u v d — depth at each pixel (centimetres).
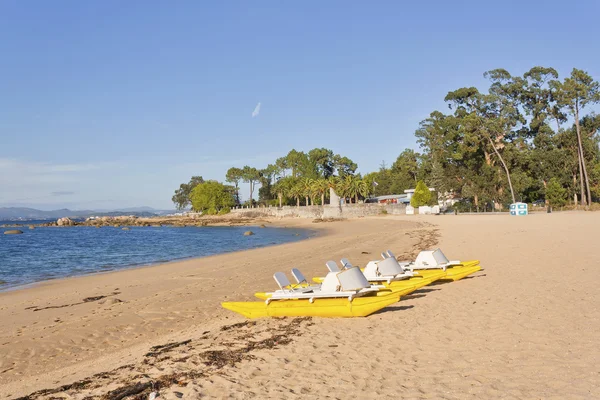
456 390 575
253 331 951
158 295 1541
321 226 7531
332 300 1014
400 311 1037
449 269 1404
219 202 13375
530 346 725
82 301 1512
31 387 739
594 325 811
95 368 810
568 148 7650
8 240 5709
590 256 1581
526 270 1434
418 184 8894
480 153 8319
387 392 582
